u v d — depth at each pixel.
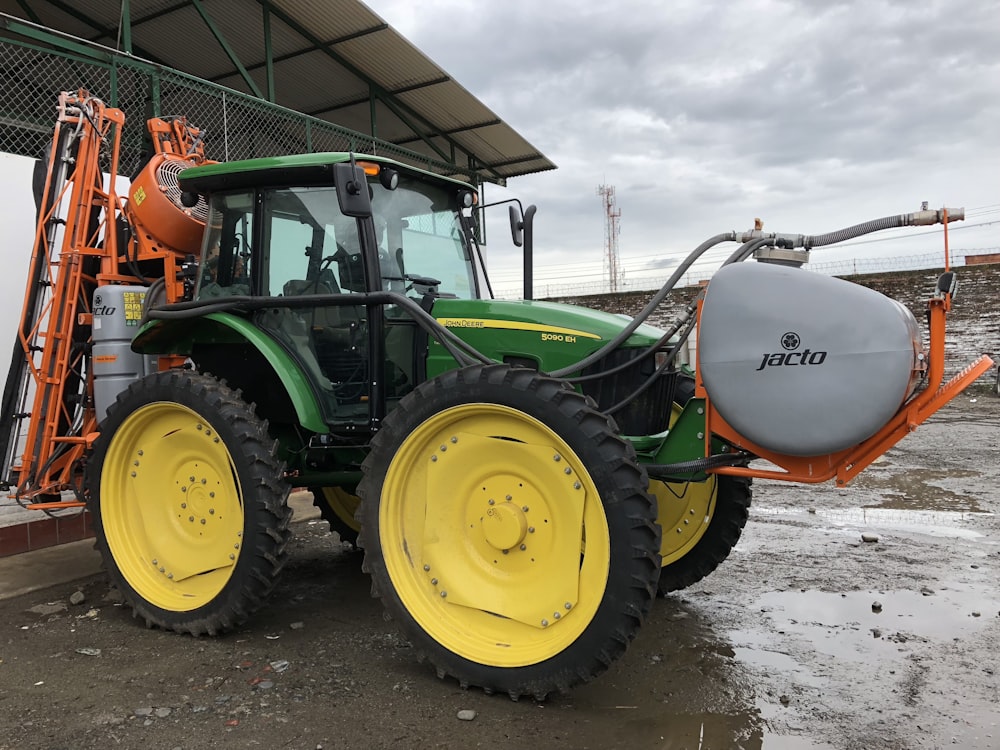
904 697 2.77
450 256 4.09
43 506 4.31
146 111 6.48
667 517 3.91
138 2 7.93
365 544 3.08
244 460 3.31
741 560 4.54
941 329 2.58
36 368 4.46
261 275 3.75
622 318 3.69
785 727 2.56
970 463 7.82
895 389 2.55
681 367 3.98
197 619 3.40
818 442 2.65
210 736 2.51
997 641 3.28
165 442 3.64
